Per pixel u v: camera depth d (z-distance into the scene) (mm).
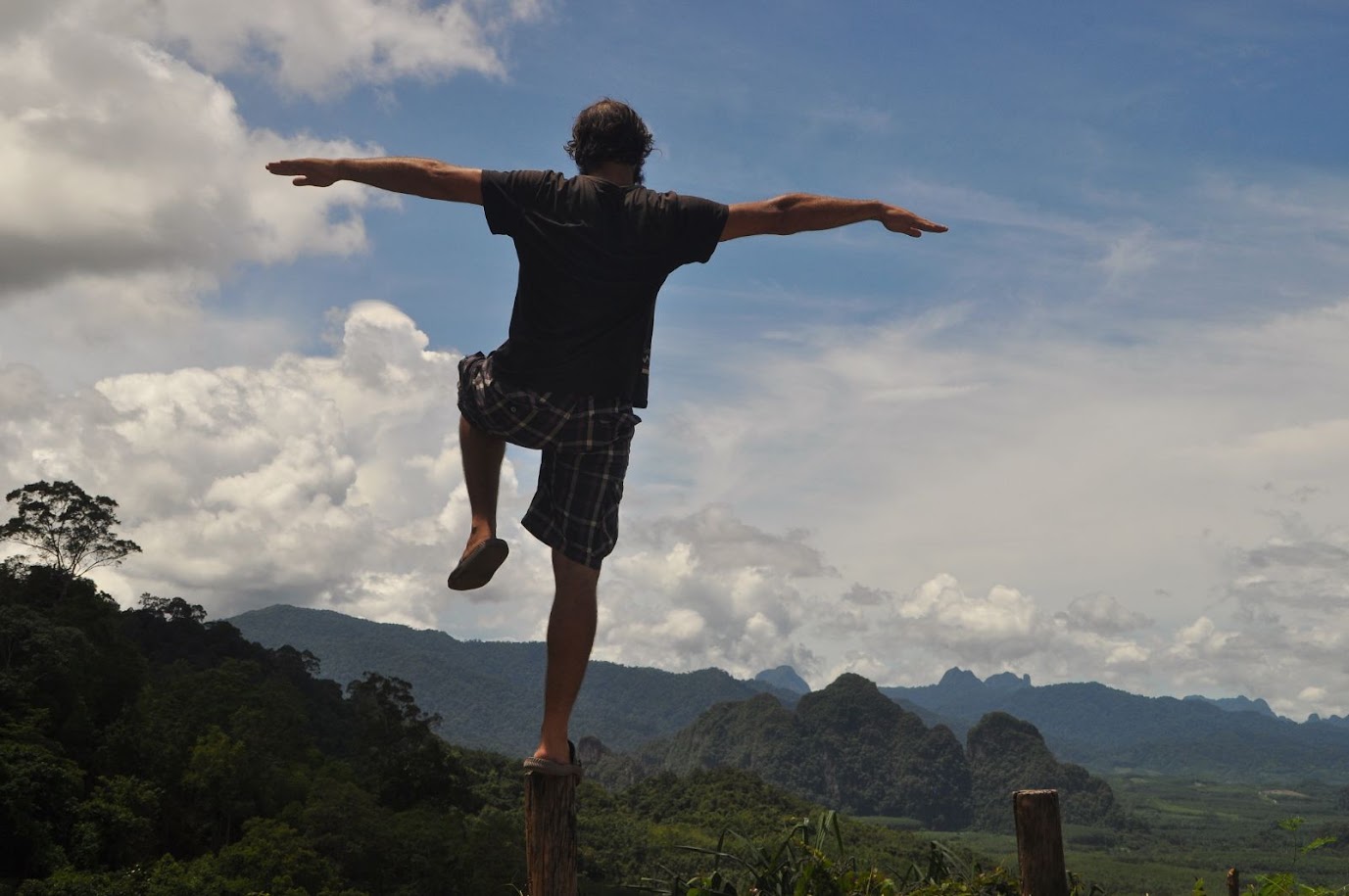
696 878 3834
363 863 66688
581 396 2758
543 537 2805
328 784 74188
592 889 33156
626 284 2723
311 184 2930
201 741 71688
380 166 2873
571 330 2715
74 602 75438
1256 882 4035
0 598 70625
